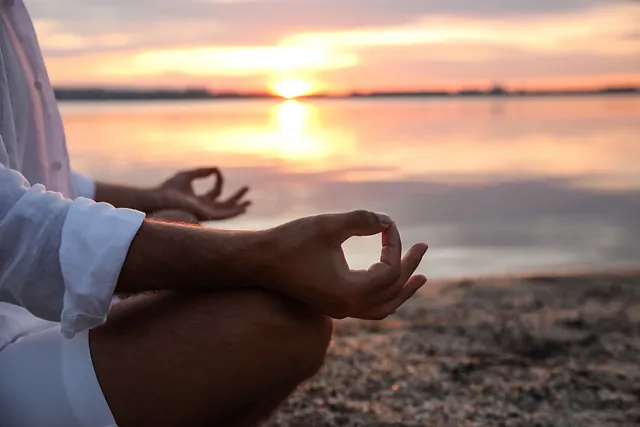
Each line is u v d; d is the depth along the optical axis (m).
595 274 4.64
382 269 1.20
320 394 2.38
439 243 6.79
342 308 1.19
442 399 2.34
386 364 2.70
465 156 15.83
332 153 16.91
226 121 40.47
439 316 3.46
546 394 2.37
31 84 1.38
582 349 2.87
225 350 1.19
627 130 25.02
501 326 3.18
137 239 1.12
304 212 8.35
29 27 1.38
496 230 7.44
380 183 11.12
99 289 1.09
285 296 1.22
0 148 1.19
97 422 1.17
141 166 12.77
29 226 1.11
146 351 1.18
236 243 1.16
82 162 13.29
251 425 1.32
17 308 1.31
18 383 1.18
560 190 10.41
